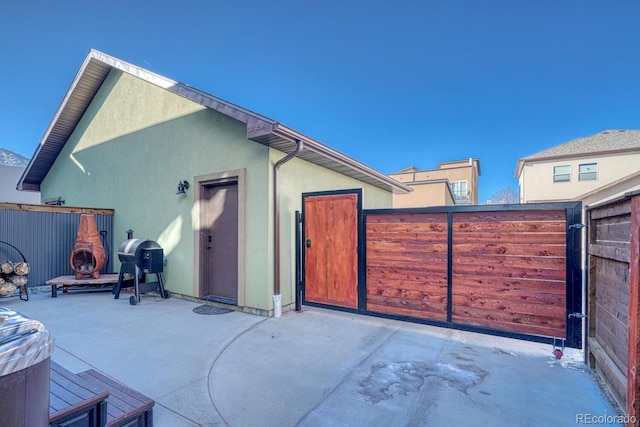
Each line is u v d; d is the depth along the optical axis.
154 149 6.74
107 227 7.67
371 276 4.67
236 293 5.58
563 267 3.52
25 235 6.82
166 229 6.46
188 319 4.80
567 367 3.17
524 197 19.56
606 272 2.77
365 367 3.18
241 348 3.67
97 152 8.14
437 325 4.16
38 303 5.80
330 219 5.04
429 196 16.39
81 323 4.57
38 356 1.35
